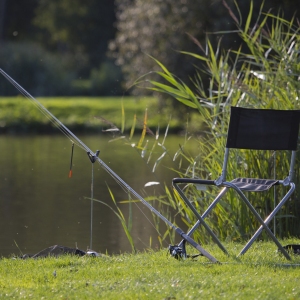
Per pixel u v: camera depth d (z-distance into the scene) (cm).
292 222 1869
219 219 1894
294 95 1938
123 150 4791
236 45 4903
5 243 2094
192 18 5250
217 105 1944
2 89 8450
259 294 1071
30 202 2788
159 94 5838
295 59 1956
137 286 1130
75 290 1127
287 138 1329
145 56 5678
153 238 2198
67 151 4750
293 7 4738
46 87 8769
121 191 3031
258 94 1975
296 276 1194
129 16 6200
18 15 13588
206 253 1307
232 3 4881
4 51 8700
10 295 1099
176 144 5094
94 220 2461
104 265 1345
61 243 2100
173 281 1155
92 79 9375
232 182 1345
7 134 6266
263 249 1559
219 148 1928
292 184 1319
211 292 1085
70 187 3153
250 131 1334
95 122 6494
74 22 13162
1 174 3572
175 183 1295
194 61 5291
